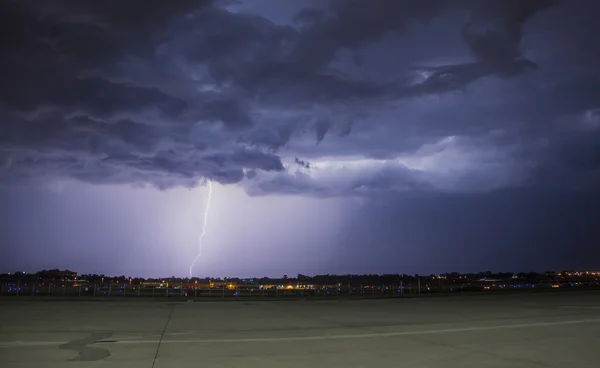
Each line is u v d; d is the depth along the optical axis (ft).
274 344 38.47
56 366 29.43
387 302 98.73
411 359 32.45
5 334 42.83
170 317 59.98
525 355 33.83
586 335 43.91
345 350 35.83
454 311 71.31
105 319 56.18
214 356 33.06
